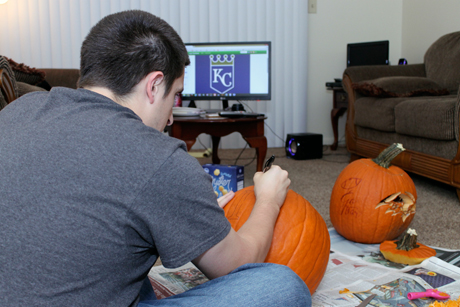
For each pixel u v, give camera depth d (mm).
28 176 476
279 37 3689
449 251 1237
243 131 2232
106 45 560
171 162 503
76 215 471
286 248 862
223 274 601
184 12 3553
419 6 3641
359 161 1399
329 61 3877
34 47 3463
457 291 962
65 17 3455
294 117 3820
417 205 1847
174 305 563
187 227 523
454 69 2689
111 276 505
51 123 508
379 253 1257
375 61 3355
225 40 3631
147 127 530
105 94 572
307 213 938
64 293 473
